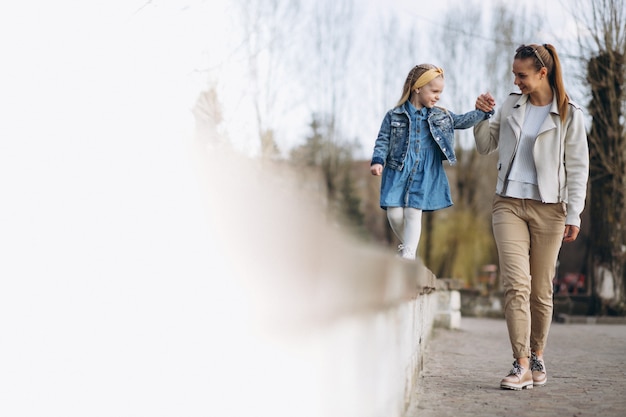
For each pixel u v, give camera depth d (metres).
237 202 1.24
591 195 18.97
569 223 5.36
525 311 5.39
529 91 5.46
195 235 1.21
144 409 1.18
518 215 5.46
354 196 37.34
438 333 11.88
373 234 39.34
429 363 7.22
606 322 17.92
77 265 1.17
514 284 5.37
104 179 1.20
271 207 1.28
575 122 5.37
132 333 1.18
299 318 1.41
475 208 33.69
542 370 5.66
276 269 1.26
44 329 1.16
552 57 5.45
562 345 9.95
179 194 1.21
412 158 5.75
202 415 1.23
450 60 31.36
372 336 2.50
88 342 1.16
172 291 1.20
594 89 18.48
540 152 5.38
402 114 5.80
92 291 1.17
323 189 32.53
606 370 6.84
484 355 8.27
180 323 1.20
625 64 18.28
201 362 1.21
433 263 34.16
